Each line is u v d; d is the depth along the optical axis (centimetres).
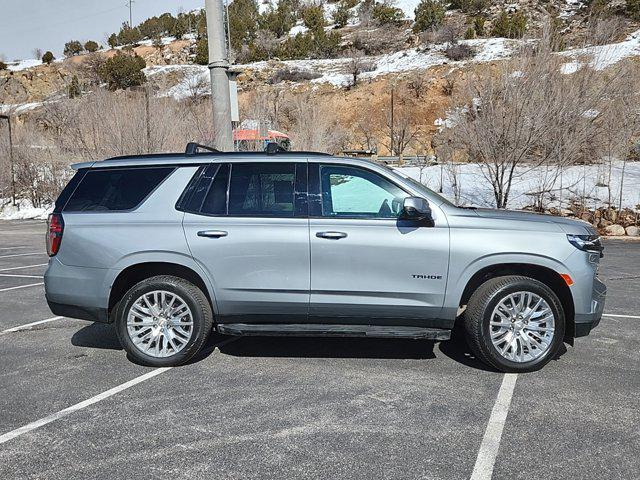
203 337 474
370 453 327
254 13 8725
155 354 477
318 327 462
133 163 492
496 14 6138
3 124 3086
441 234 449
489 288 453
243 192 473
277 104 3697
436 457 322
